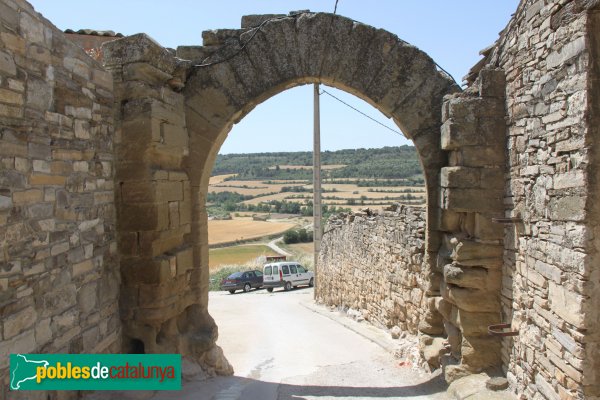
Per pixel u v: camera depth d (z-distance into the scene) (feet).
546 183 15.98
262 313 49.73
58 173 16.06
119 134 20.42
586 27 13.50
